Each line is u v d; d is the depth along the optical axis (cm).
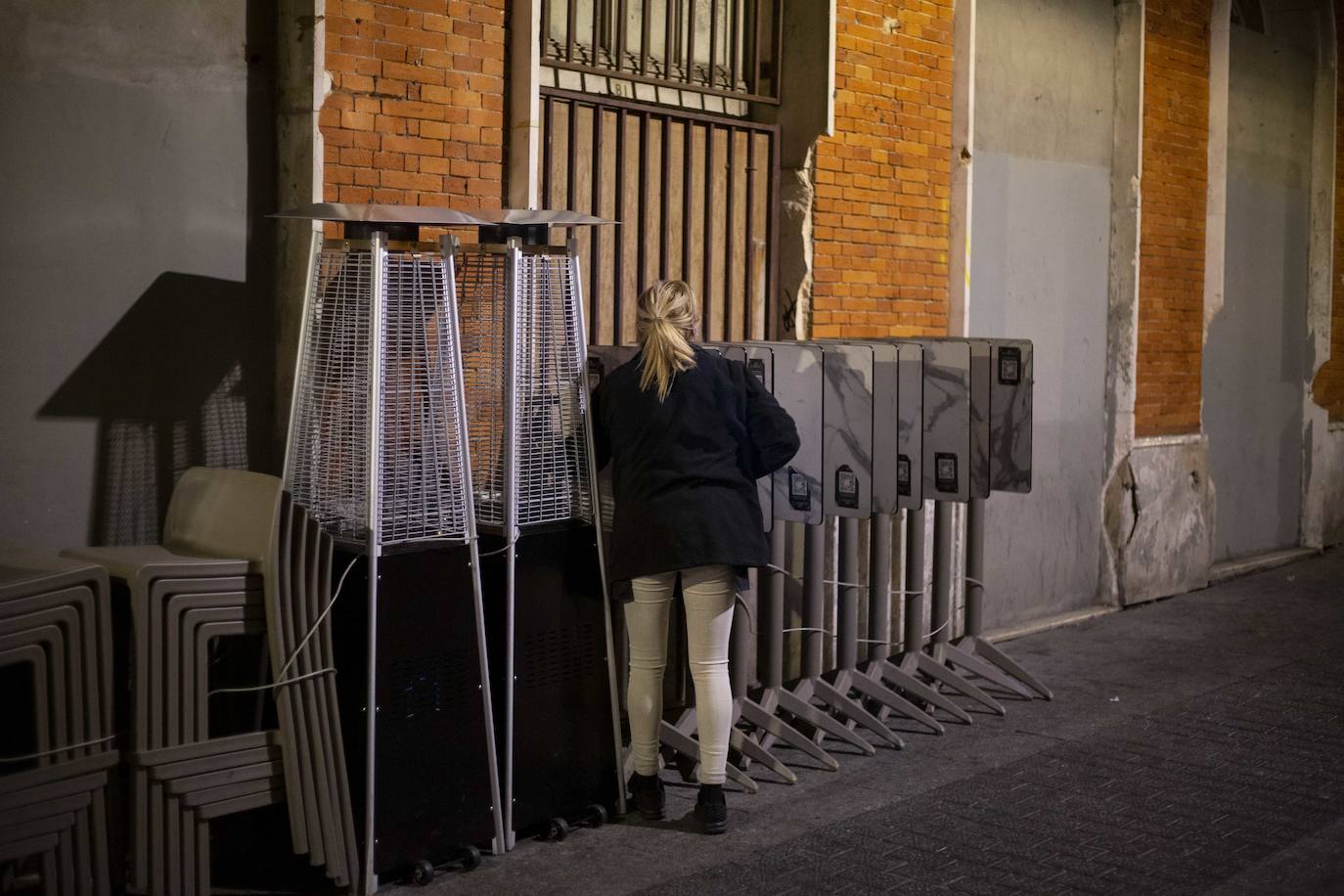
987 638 830
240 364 516
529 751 489
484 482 503
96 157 474
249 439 520
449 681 462
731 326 713
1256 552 1143
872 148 752
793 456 518
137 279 486
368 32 525
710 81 703
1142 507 955
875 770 580
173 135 494
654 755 514
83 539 476
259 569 429
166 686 412
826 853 482
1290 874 467
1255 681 742
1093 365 930
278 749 431
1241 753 607
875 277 763
